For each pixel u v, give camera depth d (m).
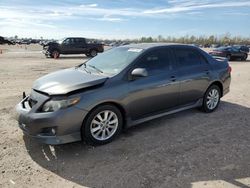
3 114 6.18
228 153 4.45
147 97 5.12
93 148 4.58
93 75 4.84
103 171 3.88
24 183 3.59
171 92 5.55
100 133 4.66
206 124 5.77
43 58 24.28
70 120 4.21
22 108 4.50
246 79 12.25
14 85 9.74
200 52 6.39
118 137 5.02
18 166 4.00
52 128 4.16
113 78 4.73
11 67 15.62
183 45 6.07
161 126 5.61
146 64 5.22
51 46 24.73
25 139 4.88
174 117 6.17
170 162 4.14
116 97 4.65
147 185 3.55
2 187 3.49
